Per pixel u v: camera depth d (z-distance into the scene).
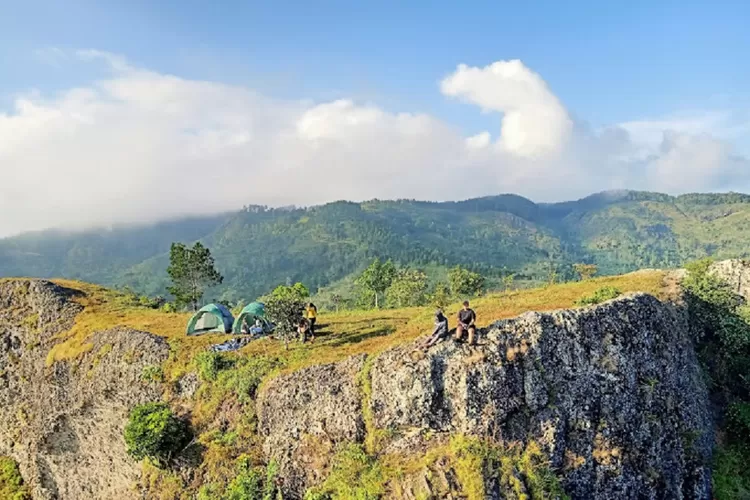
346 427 31.55
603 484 30.73
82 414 48.19
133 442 36.69
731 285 49.84
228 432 36.81
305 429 33.06
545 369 31.86
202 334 50.34
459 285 98.94
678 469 34.78
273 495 31.70
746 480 37.59
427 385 30.20
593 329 34.50
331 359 37.41
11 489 51.75
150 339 47.41
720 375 45.88
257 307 50.81
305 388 34.72
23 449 52.56
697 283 49.88
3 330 59.41
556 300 49.41
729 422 41.88
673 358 38.75
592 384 32.84
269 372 38.53
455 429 29.66
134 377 45.19
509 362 31.05
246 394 37.50
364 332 47.03
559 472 29.59
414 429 30.11
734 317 46.94
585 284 59.06
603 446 31.52
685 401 37.69
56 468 50.94
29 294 61.59
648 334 37.59
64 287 65.12
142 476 38.94
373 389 31.81
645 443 33.53
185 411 40.19
